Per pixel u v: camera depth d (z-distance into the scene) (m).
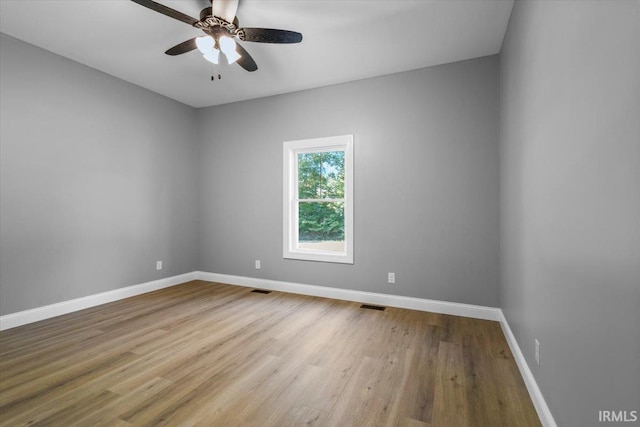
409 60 3.09
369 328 2.73
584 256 1.05
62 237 3.07
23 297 2.79
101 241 3.41
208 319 2.94
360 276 3.54
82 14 2.39
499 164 2.92
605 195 0.91
